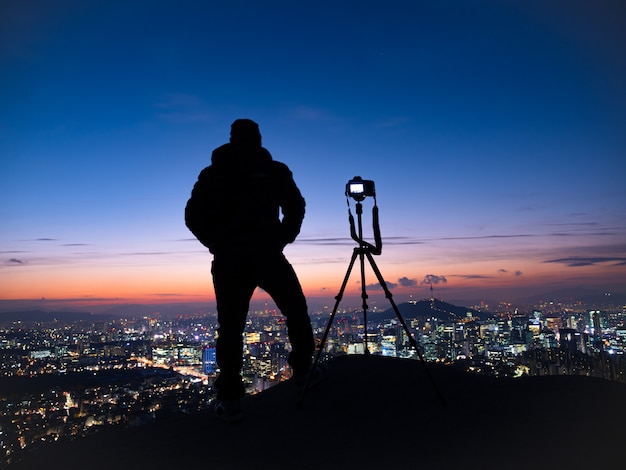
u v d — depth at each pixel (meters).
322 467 1.96
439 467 1.89
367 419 2.52
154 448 2.24
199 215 2.63
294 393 3.04
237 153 2.64
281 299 2.67
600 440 2.07
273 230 2.63
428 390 2.96
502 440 2.13
